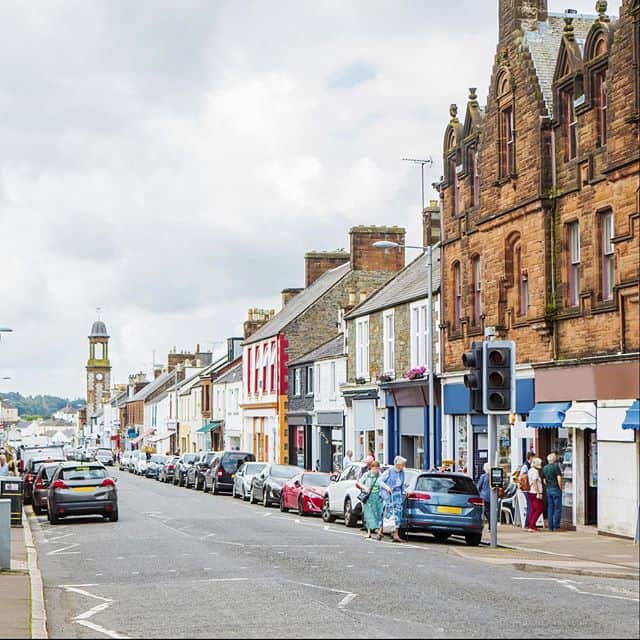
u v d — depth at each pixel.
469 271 34.25
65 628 12.88
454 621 12.74
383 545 23.78
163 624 12.96
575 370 26.69
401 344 41.12
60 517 31.27
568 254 27.97
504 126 31.38
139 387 137.50
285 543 23.95
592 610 13.64
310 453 55.84
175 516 33.69
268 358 64.00
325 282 65.56
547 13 32.09
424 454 38.47
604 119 26.31
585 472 27.05
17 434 127.44
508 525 28.84
